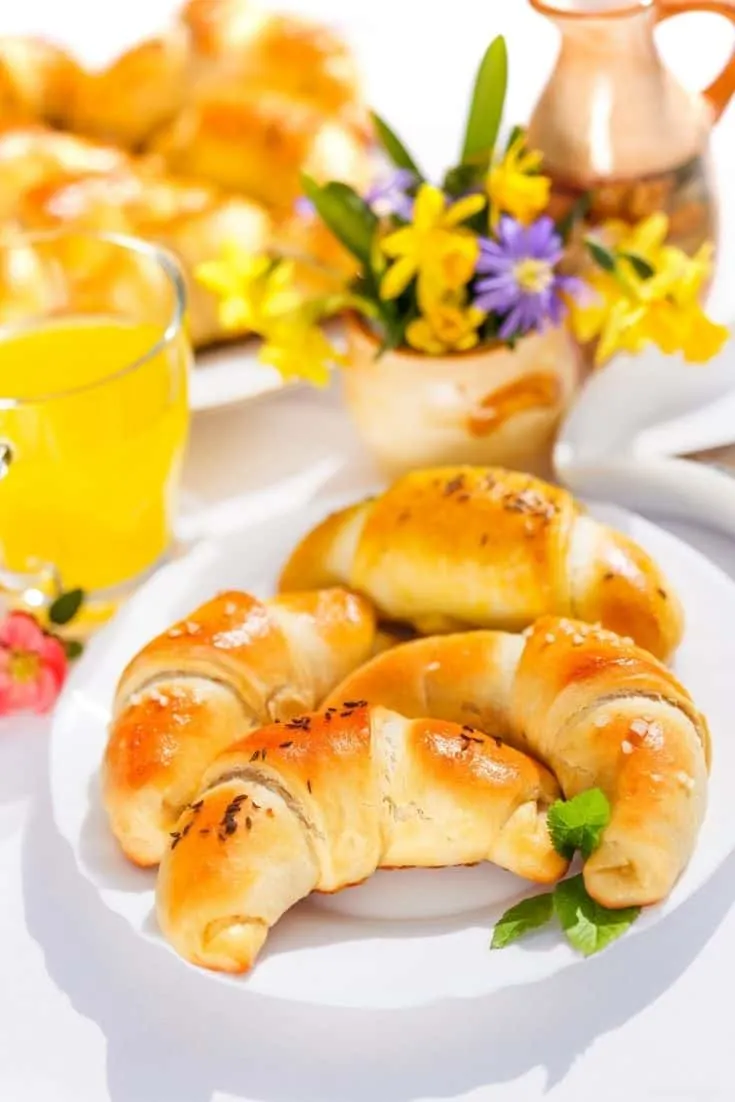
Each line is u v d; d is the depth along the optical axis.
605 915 0.80
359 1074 0.80
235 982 0.80
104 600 0.98
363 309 0.95
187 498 1.01
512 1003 0.81
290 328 0.95
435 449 0.97
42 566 0.96
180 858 0.81
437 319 0.93
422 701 0.87
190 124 1.14
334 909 0.83
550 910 0.81
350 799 0.82
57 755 0.87
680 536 0.96
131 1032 0.81
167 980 0.83
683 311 0.92
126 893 0.83
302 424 1.03
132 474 0.95
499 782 0.82
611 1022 0.80
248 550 0.95
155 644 0.87
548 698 0.84
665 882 0.80
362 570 0.91
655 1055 0.79
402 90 1.27
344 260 1.06
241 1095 0.80
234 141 1.12
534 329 0.94
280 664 0.87
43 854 0.87
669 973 0.81
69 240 1.02
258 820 0.81
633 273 0.93
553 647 0.85
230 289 0.95
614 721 0.83
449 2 1.36
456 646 0.87
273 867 0.81
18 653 0.91
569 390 0.97
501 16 1.33
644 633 0.88
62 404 0.92
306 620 0.89
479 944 0.80
